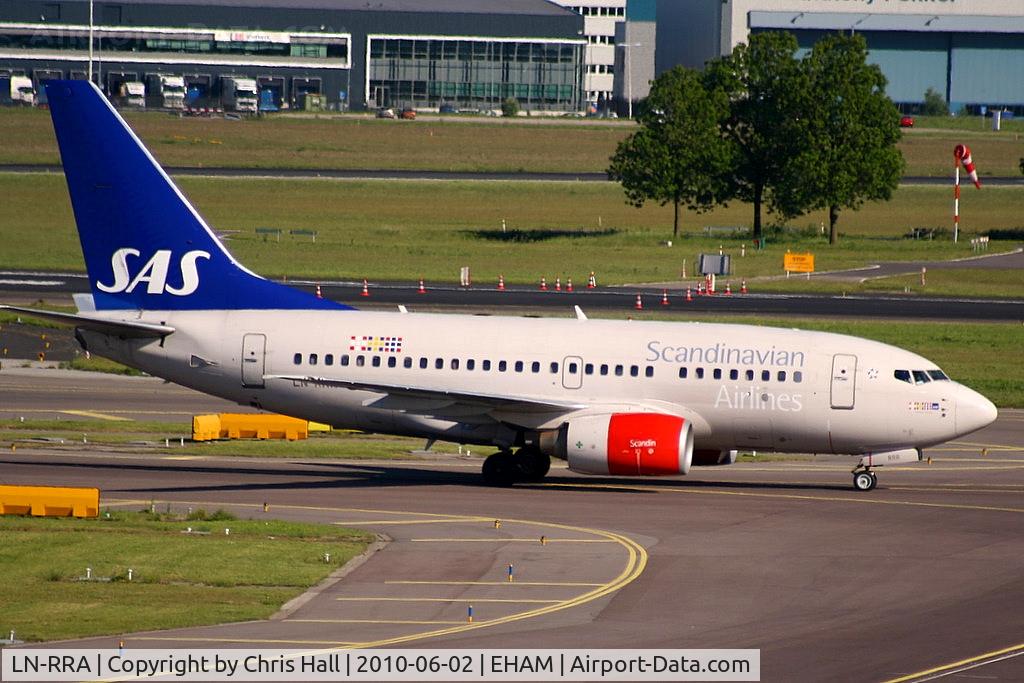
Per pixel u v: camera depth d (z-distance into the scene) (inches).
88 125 7253.9
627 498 6599.4
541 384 6968.5
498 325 7155.5
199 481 6879.9
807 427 6845.5
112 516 5871.1
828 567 5177.2
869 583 4938.5
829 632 4261.8
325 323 7199.8
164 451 7790.4
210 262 7322.8
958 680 3740.2
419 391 6756.9
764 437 6929.1
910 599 4717.0
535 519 6018.7
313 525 5792.3
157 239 7322.8
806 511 6318.9
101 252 7362.2
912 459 6875.0
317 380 6673.2
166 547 5295.3
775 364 6855.3
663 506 6392.7
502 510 6220.5
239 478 7007.9
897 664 3900.1
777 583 4923.7
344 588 4751.5
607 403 6904.5
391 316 7249.0
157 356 7278.5
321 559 5172.2
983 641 4165.8
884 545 5590.6
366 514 6087.6
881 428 6791.3
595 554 5344.5
